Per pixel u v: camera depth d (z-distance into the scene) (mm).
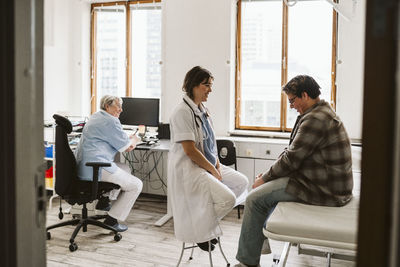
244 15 4867
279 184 2568
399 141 786
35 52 1129
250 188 4484
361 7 4277
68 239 3654
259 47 4855
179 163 2695
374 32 792
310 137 2438
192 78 2736
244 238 2639
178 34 4949
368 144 816
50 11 5105
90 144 3607
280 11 4738
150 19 5230
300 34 4691
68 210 4484
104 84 5535
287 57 4770
